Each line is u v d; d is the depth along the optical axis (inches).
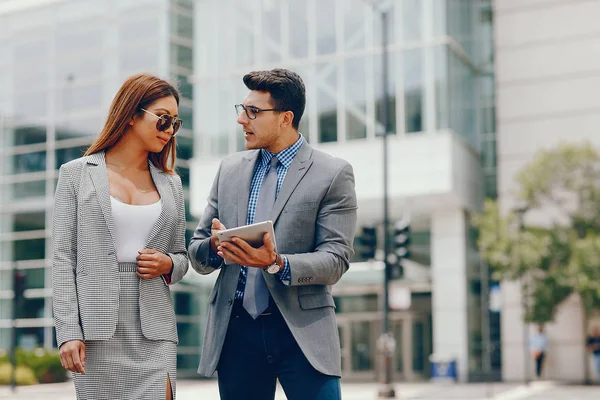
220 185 173.2
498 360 1132.5
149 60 1216.2
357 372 1151.6
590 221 965.8
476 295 1142.3
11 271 1286.9
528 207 988.6
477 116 1197.7
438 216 1114.7
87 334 150.7
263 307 162.4
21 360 1060.5
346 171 168.1
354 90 1103.0
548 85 1114.7
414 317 1144.8
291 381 163.5
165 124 160.2
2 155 1311.5
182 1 1209.4
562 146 982.4
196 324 1201.4
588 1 1104.2
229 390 167.6
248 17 1169.4
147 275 155.5
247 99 167.6
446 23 1069.1
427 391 868.6
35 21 1309.1
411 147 1063.6
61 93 1279.5
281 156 169.2
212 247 164.7
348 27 1113.4
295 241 163.6
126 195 159.6
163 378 154.3
